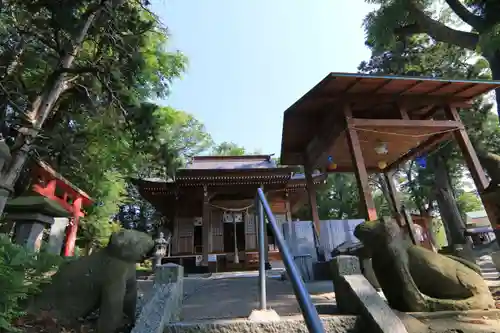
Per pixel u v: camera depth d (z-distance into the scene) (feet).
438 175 62.59
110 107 30.53
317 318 3.93
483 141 47.88
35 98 25.50
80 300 9.35
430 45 57.00
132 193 79.92
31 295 9.17
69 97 32.35
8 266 7.38
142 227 86.58
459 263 11.66
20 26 24.89
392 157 33.83
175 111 49.62
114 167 46.14
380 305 9.23
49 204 17.48
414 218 73.46
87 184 40.70
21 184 25.45
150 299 9.23
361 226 11.67
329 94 23.61
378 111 26.89
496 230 17.37
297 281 4.82
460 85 23.25
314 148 30.07
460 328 9.06
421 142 29.63
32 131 23.04
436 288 10.94
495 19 30.01
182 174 48.34
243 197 56.18
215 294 16.61
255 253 52.54
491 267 28.81
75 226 30.09
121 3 27.07
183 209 55.52
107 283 9.34
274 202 57.52
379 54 60.54
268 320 8.90
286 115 26.76
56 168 30.96
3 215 17.10
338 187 94.12
